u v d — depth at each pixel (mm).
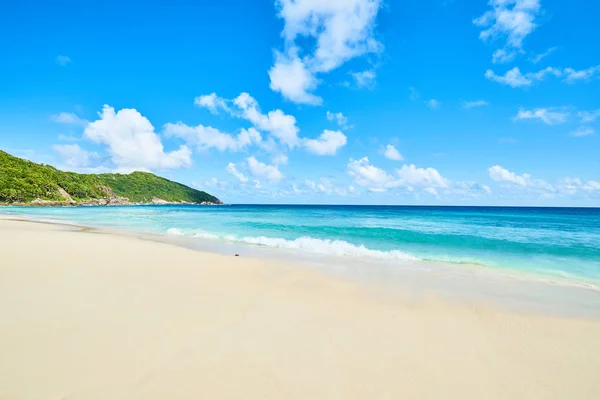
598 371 3734
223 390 3043
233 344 4031
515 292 7309
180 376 3242
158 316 4859
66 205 104375
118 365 3395
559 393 3250
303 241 15461
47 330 4184
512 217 43531
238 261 9672
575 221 34406
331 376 3398
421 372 3574
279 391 3074
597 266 10719
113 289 6156
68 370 3250
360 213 53312
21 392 2850
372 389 3191
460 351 4156
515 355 4105
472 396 3148
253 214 47406
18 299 5352
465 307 6059
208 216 40000
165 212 54469
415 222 30250
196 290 6375
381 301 6246
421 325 5027
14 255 9031
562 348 4348
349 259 11367
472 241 16469
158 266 8492
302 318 5078
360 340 4348
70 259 8859
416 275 8930
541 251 13719
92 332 4180
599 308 6180
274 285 7090
